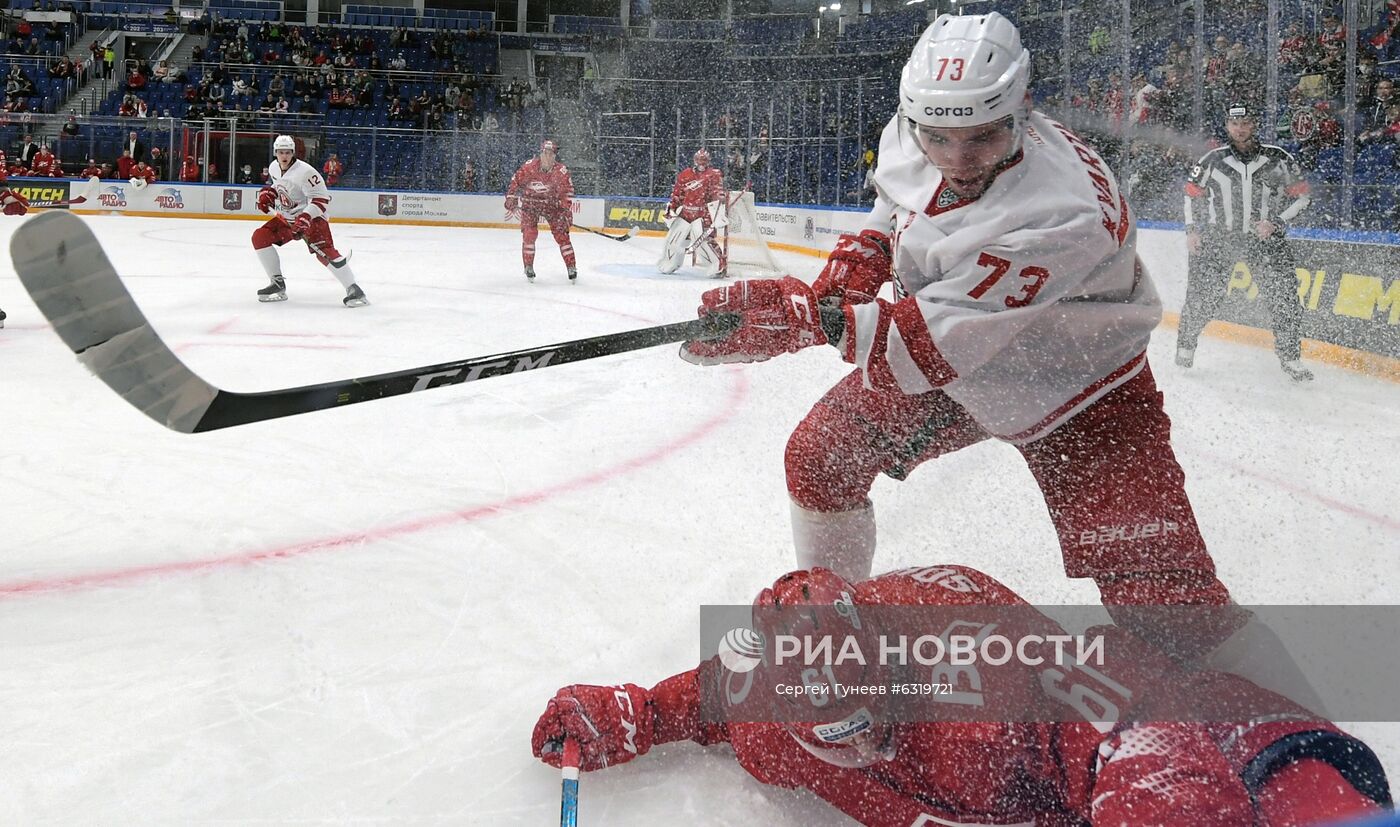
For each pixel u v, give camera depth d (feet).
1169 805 4.09
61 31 77.56
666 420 14.85
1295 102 32.37
